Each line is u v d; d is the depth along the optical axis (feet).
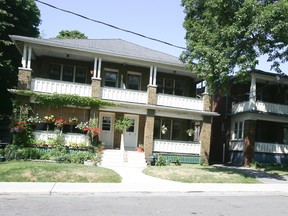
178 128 80.89
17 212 24.07
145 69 77.51
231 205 30.99
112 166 58.95
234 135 86.28
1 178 37.93
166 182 43.39
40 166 44.47
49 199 29.86
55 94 62.03
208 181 46.11
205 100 73.51
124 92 68.28
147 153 67.92
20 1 88.12
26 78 61.82
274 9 44.75
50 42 62.69
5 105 84.07
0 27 77.87
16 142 59.67
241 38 49.06
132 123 74.84
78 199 30.48
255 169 68.64
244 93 87.15
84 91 65.46
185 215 25.62
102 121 74.49
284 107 82.02
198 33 56.90
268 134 88.33
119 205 28.37
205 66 49.49
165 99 70.95
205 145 72.79
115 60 69.21
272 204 32.55
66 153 58.70
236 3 48.85
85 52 65.62
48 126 65.67
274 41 48.78
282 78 81.92
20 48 66.39
